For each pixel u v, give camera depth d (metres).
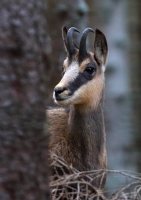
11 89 7.10
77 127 12.55
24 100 7.17
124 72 27.08
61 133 12.56
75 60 12.65
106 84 26.75
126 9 27.70
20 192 7.14
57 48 18.03
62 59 17.88
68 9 18.72
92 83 12.59
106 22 27.09
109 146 25.97
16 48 7.11
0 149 7.04
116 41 27.20
